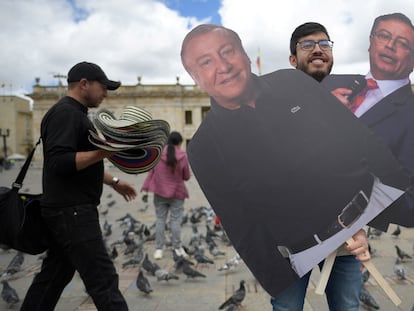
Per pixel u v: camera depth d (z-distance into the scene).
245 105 2.12
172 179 6.05
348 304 2.27
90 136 2.70
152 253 6.56
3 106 79.69
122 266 5.50
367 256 2.06
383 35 2.16
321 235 2.08
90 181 2.82
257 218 2.16
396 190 2.09
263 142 2.12
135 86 59.16
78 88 2.94
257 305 4.04
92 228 2.80
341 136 2.09
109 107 58.94
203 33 2.11
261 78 2.14
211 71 2.13
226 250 6.64
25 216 2.84
